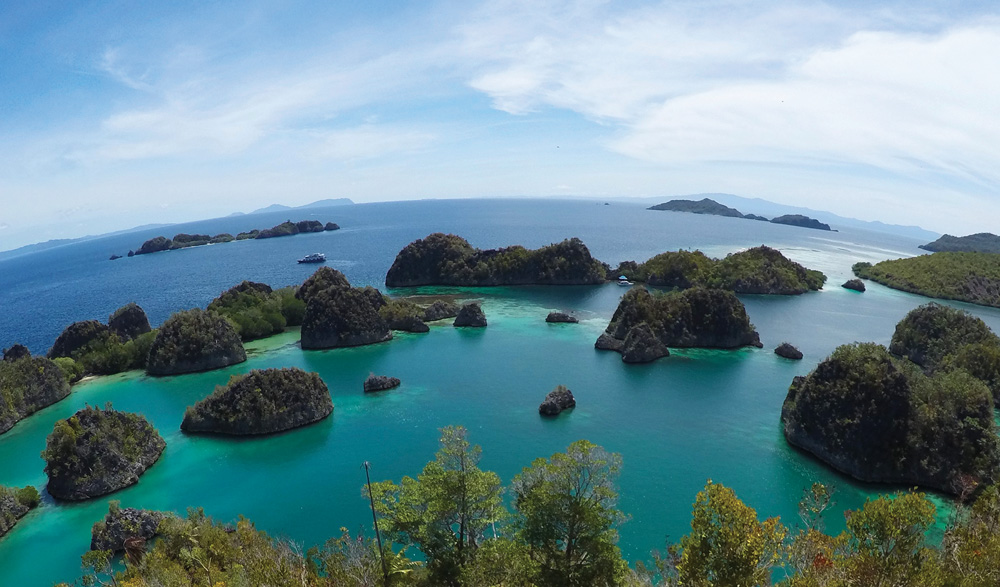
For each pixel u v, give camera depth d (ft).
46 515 254.06
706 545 134.31
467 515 187.42
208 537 199.11
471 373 428.56
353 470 289.33
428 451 306.76
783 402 363.35
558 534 173.17
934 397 283.59
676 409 357.82
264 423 330.54
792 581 147.23
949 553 148.56
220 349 459.32
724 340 495.41
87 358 456.45
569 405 359.87
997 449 262.47
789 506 251.19
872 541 138.51
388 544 192.03
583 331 543.39
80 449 272.72
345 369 443.32
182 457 306.14
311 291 607.37
